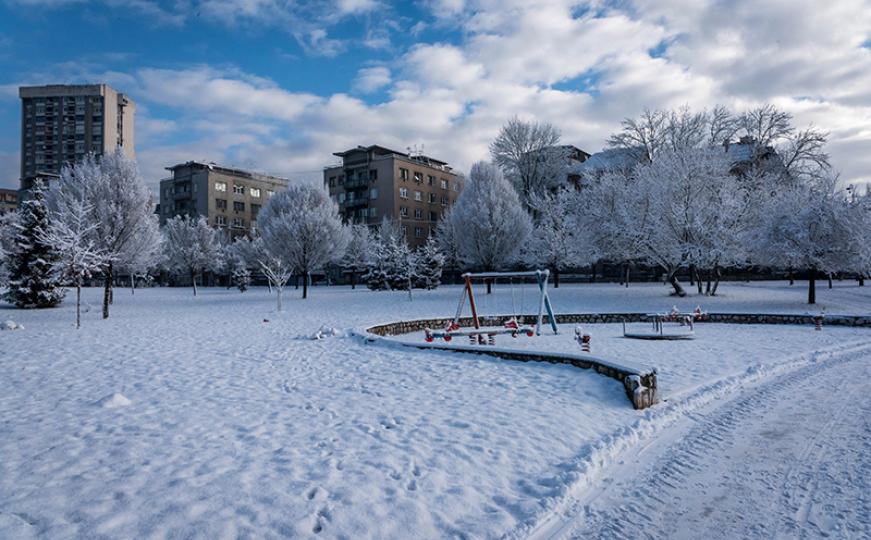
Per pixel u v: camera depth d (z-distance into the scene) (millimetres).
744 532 3996
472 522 4012
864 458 5488
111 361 11453
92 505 4078
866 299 26875
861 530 3969
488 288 35594
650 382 7801
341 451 5516
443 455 5438
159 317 23484
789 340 15172
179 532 3666
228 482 4594
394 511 4117
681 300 27609
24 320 22062
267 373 10125
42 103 114750
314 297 38281
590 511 4359
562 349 14000
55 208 30812
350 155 81375
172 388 8672
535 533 3939
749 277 48500
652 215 29734
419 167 79312
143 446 5590
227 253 71625
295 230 36219
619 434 6262
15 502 4121
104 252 24328
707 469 5328
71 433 6047
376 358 11844
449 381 9289
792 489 4777
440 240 57594
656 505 4500
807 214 23422
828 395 8469
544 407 7449
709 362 11398
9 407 7301
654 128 46125
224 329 18359
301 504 4176
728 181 29438
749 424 6914
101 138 115000
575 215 37000
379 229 66188
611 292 32969
